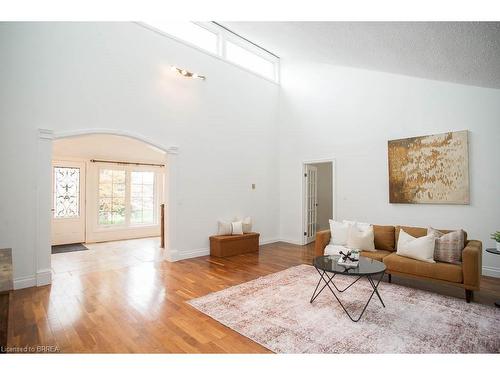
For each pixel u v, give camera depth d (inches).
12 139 134.6
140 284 143.5
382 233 162.1
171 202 192.2
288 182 270.1
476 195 163.0
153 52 185.3
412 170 185.8
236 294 129.3
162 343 88.4
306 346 86.1
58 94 147.7
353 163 220.1
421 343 87.5
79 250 226.7
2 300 64.4
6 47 133.3
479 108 162.1
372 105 209.5
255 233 227.9
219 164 223.0
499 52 91.3
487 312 109.9
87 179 260.8
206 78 214.5
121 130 169.0
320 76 243.8
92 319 104.3
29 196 138.5
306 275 159.0
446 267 123.6
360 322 101.5
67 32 151.3
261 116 258.7
